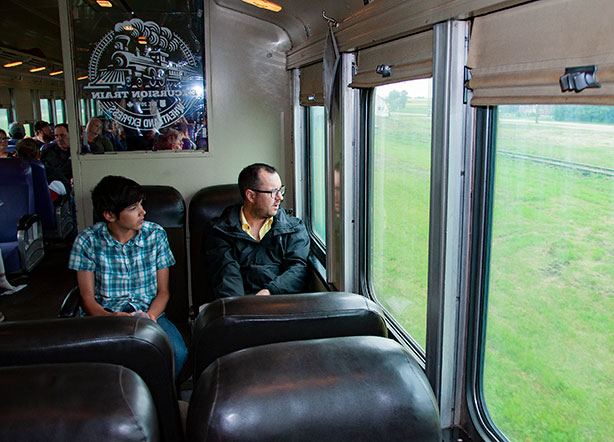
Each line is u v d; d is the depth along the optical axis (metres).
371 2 2.06
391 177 2.45
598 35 1.09
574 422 1.42
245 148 4.18
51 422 1.04
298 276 3.08
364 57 2.37
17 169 5.51
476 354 1.79
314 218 4.06
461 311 1.78
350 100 2.60
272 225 3.20
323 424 1.13
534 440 1.59
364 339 1.32
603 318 1.28
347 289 2.80
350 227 2.73
